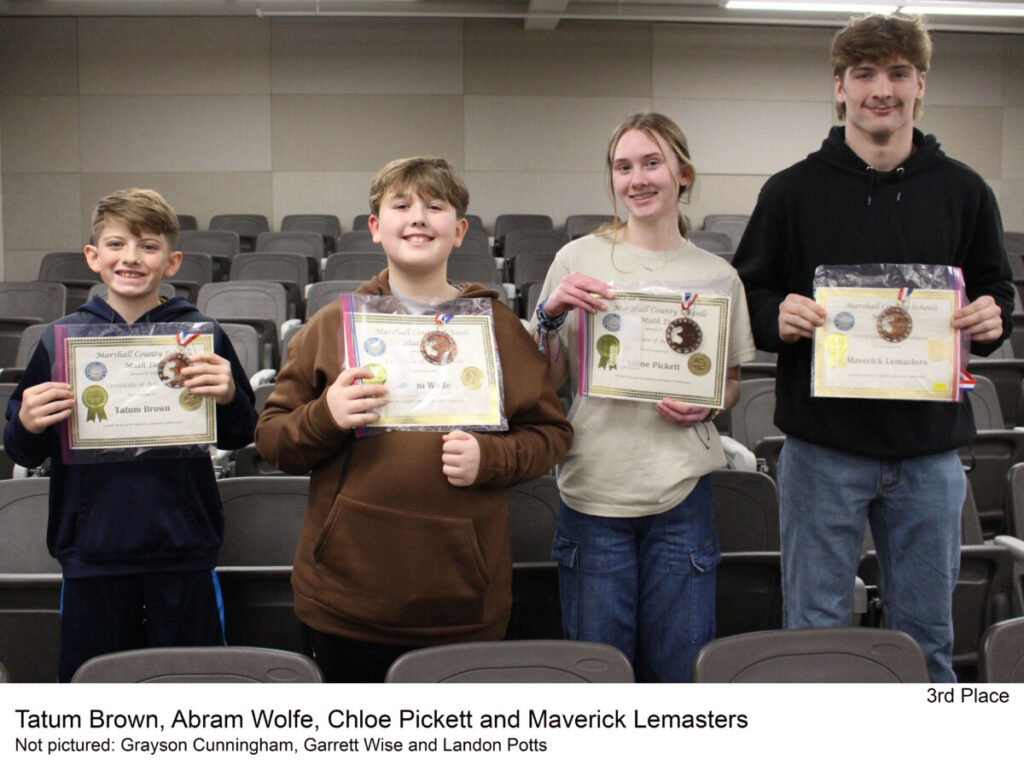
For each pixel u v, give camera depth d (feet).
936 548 6.63
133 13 29.40
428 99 31.89
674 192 6.70
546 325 6.80
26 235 31.42
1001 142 33.37
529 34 31.96
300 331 6.39
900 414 6.51
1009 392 14.32
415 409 5.89
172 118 31.45
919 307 6.35
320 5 29.22
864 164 6.59
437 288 6.34
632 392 6.59
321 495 6.00
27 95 31.19
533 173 32.24
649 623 6.78
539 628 7.92
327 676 5.99
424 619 5.85
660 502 6.57
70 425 6.50
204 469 7.02
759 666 5.18
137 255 6.83
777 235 6.97
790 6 28.50
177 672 5.01
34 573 8.07
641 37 32.17
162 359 6.64
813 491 6.80
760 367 13.65
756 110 32.60
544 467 6.15
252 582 7.38
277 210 31.89
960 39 32.89
